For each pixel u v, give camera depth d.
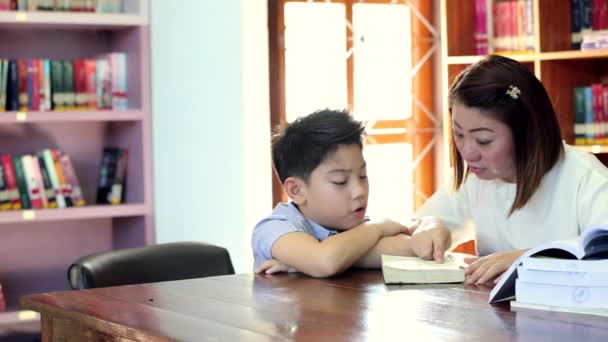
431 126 4.43
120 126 4.10
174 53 3.85
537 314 1.43
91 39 4.14
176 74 3.86
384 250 1.97
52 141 4.07
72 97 3.88
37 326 3.97
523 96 1.95
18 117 3.68
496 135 1.96
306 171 2.00
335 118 1.99
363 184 2.02
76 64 3.89
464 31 4.16
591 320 1.38
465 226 2.38
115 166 4.04
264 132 3.91
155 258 2.25
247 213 3.89
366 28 4.30
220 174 3.84
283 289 1.74
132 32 3.97
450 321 1.40
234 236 3.87
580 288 1.44
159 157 3.92
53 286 4.11
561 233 2.11
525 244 2.18
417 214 2.37
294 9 4.14
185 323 1.45
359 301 1.59
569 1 4.10
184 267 2.29
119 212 3.88
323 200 1.99
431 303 1.56
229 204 3.86
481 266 1.76
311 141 1.98
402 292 1.68
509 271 1.52
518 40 4.07
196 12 3.77
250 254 3.90
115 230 4.21
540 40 3.94
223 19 3.81
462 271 1.78
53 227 4.10
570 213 2.09
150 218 3.95
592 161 2.11
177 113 3.86
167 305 1.62
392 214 4.38
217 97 3.81
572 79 4.05
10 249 4.03
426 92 4.43
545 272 1.47
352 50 4.27
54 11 3.84
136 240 4.03
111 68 3.97
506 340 1.26
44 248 4.09
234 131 3.86
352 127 1.99
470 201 2.32
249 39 3.87
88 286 2.12
